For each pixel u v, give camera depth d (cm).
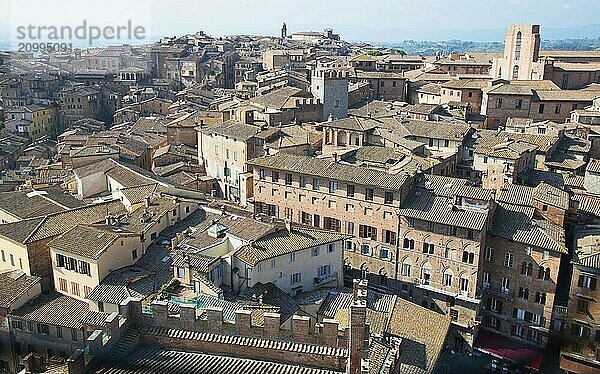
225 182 13838
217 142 13912
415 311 8231
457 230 9156
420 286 9700
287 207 11119
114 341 3866
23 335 7900
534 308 9169
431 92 19850
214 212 9769
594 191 11375
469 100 18812
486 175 12550
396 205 9725
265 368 3738
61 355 7712
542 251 8925
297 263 8625
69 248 8275
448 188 9888
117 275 8106
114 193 11094
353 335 3578
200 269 7700
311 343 3816
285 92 16688
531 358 8938
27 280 8425
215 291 7362
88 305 8050
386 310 8119
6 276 8512
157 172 13450
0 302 7919
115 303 7550
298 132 13638
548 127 14638
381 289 10106
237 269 8069
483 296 9562
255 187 11512
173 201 9750
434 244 9431
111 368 3638
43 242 8694
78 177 11412
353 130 13475
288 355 3794
